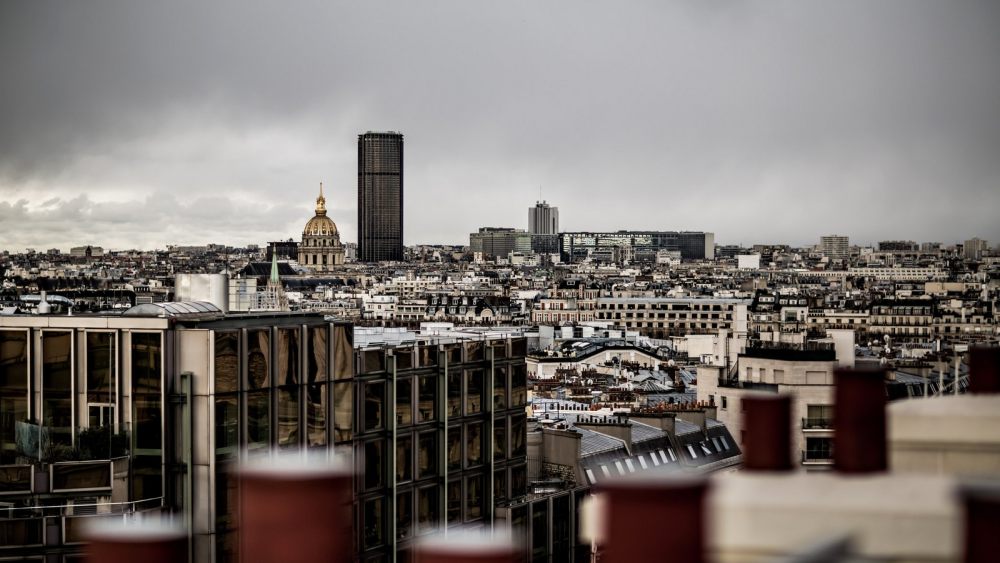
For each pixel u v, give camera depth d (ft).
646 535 93.15
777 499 118.11
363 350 637.30
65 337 557.74
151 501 545.85
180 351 552.82
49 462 538.47
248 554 96.89
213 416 550.36
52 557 503.61
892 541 113.70
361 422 636.89
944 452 155.22
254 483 96.37
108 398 554.46
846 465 136.15
